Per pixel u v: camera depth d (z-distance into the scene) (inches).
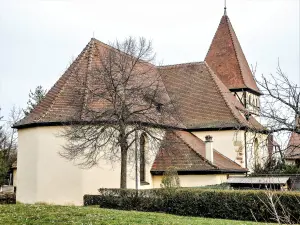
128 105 977.5
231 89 1690.5
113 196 901.2
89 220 581.3
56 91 1200.8
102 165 1098.7
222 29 1787.6
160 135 1143.0
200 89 1507.1
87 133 970.7
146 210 847.7
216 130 1387.8
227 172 1192.2
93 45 1286.9
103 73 1005.8
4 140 2185.0
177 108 1198.9
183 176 1177.4
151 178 1203.9
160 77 1480.1
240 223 631.2
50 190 1095.0
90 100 1051.3
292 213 685.9
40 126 1116.5
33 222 565.6
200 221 642.8
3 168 1195.3
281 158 386.6
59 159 1093.1
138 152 1088.2
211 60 1765.5
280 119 375.2
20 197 1160.8
